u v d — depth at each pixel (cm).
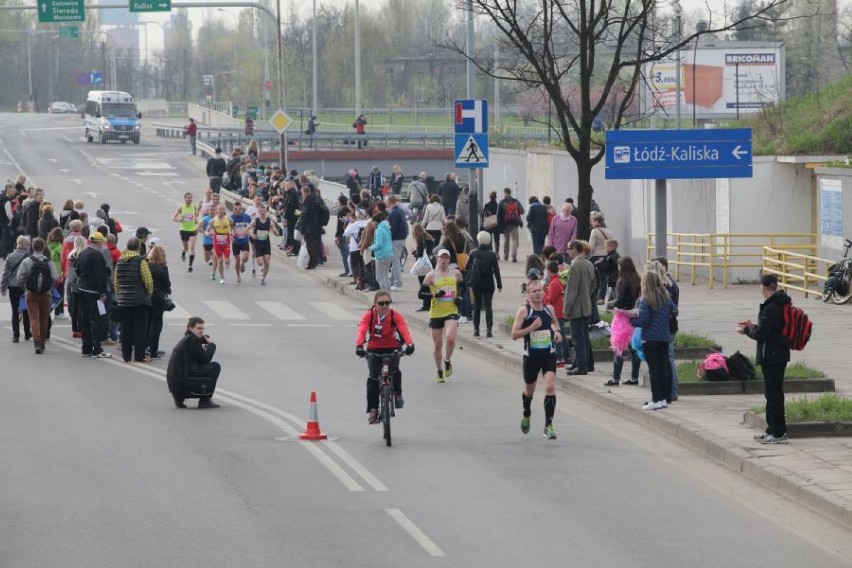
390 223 11412
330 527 4116
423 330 9338
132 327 7856
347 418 6106
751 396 6425
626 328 6675
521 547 3922
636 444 5556
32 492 4588
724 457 5184
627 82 10806
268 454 5253
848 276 10369
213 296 11194
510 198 13712
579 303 7056
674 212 12912
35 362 7844
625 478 4903
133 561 3725
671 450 5438
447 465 5078
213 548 3862
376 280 11056
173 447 5388
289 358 8056
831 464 4903
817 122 13288
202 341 6369
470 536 4038
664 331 6025
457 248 9425
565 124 7994
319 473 4900
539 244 12962
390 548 3878
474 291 8556
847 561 3844
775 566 3778
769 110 15150
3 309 10262
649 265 6072
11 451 5316
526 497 4575
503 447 5459
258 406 6406
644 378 6688
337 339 8912
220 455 5231
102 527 4106
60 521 4184
